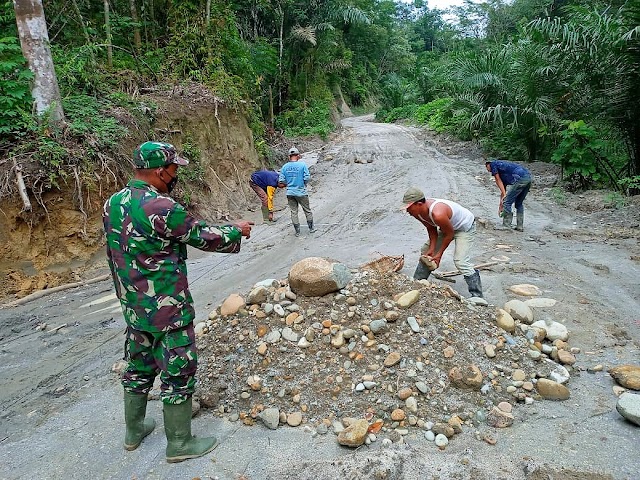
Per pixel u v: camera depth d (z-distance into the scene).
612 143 10.64
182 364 2.77
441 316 3.83
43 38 7.02
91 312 5.47
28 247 6.27
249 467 2.81
